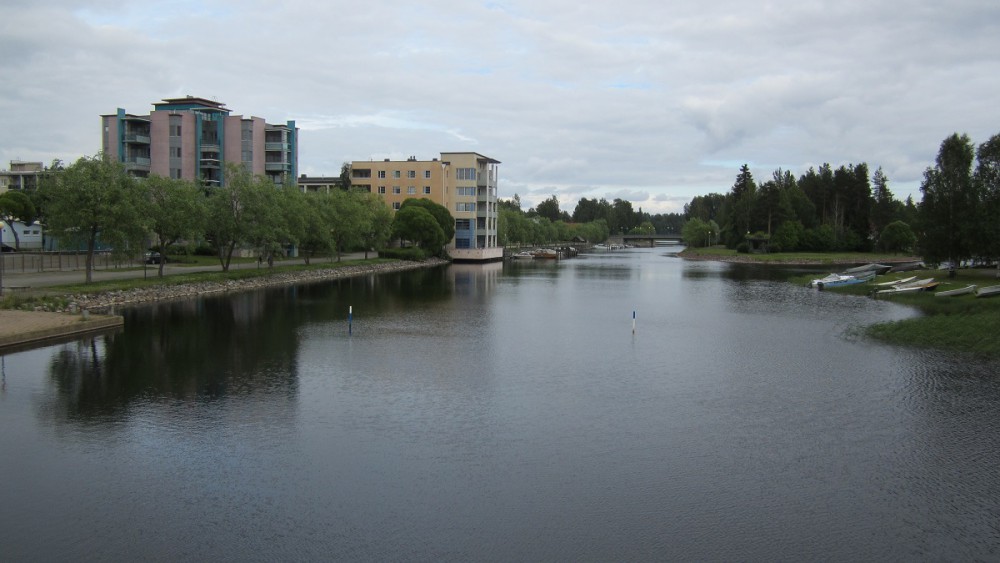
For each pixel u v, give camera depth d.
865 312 69.75
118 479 23.75
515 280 112.25
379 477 24.30
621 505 22.45
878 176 198.75
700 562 19.09
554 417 31.44
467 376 39.12
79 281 68.00
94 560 18.78
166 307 64.94
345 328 55.47
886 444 28.25
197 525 20.72
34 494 22.56
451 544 19.86
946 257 91.88
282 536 20.19
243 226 86.12
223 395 33.91
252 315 61.28
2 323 47.91
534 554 19.41
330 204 115.69
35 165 190.12
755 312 70.00
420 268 137.88
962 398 34.97
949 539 20.55
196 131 128.25
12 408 31.20
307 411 31.58
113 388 34.78
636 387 37.09
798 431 29.78
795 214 194.50
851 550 19.88
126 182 65.94
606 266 158.12
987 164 88.06
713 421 31.11
